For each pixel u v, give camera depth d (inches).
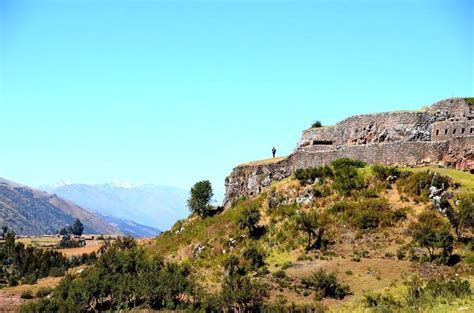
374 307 2000.5
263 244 3041.3
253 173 4030.5
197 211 4121.6
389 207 2849.4
